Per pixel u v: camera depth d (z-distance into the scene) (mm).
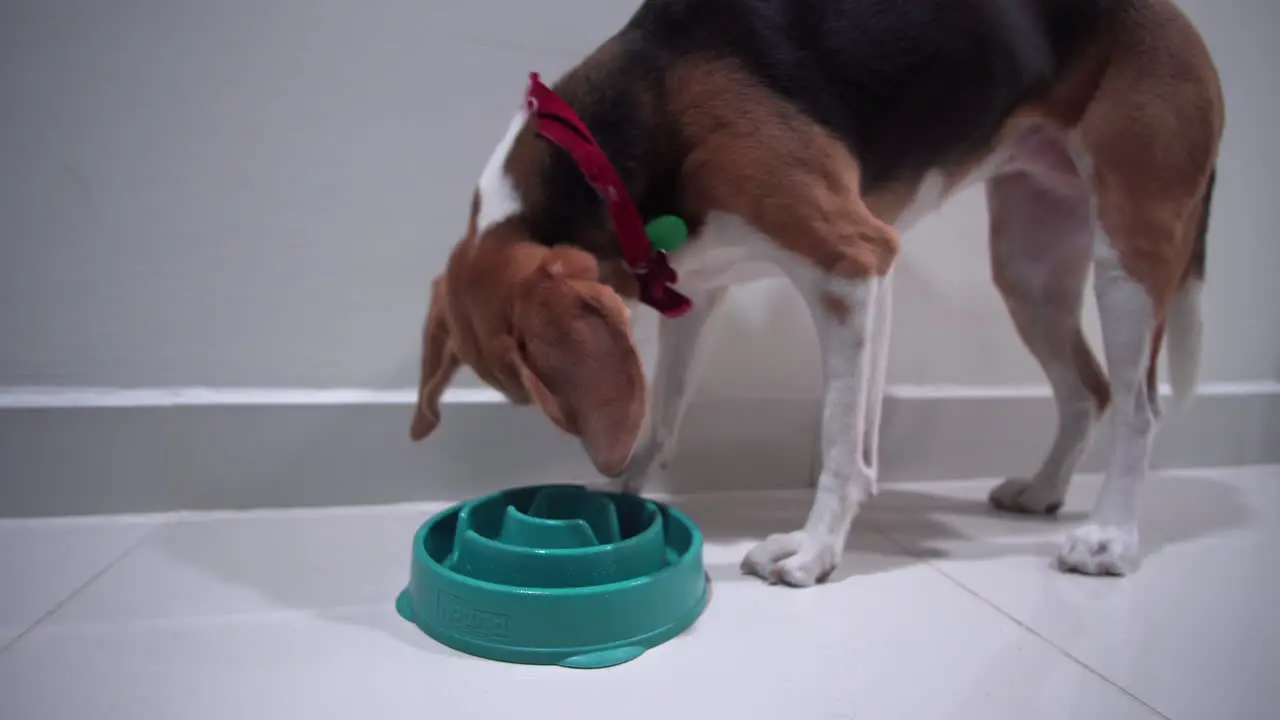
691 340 1110
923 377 1398
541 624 717
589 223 825
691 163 831
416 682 677
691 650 739
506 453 1212
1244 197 1521
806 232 831
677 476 1287
